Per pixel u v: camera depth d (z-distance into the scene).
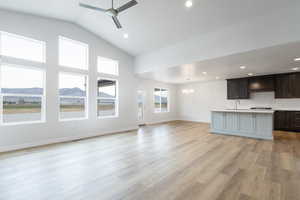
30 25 3.96
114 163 2.92
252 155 3.34
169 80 8.38
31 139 3.95
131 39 5.18
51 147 3.94
